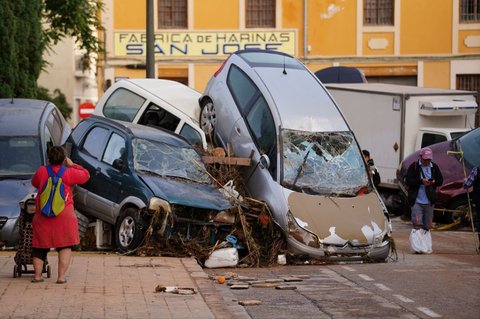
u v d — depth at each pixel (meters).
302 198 21.44
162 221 19.86
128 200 20.42
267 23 51.94
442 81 51.84
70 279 16.59
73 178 16.08
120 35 51.56
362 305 15.28
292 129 22.86
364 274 19.11
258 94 23.88
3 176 22.41
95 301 14.70
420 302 15.59
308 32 51.81
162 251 20.09
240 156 23.53
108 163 21.47
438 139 34.28
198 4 51.53
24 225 16.62
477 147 30.67
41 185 16.00
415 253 23.45
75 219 16.22
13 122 24.03
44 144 23.44
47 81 62.16
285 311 14.73
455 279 18.36
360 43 51.94
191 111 25.69
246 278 18.17
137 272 17.53
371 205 22.02
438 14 51.59
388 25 51.88
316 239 20.78
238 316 14.30
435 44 51.78
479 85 51.81
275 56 25.48
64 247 16.06
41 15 42.34
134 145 21.34
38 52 39.59
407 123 35.03
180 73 51.78
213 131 24.95
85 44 48.34
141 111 25.97
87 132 22.67
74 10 46.41
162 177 20.97
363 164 22.98
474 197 23.73
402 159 34.97
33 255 16.14
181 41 51.59
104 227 21.50
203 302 14.80
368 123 36.09
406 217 33.91
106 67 51.44
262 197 22.00
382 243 21.44
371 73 52.12
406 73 51.94
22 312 13.77
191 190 20.78
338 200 21.77
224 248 20.30
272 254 20.80
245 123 23.80
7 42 37.47
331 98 24.28
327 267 20.44
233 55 25.61
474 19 51.59
